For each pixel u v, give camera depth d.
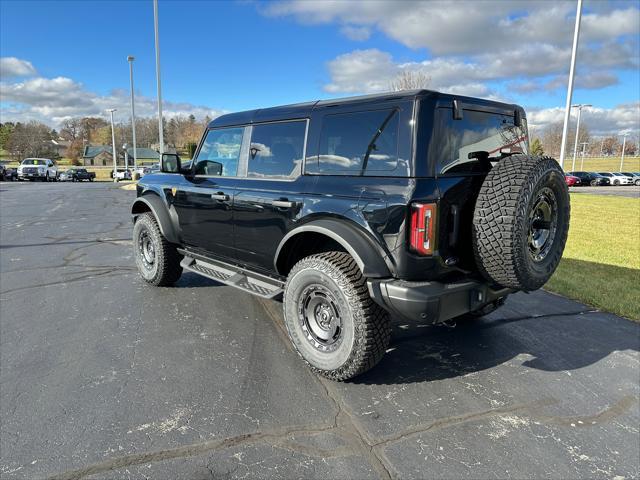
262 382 3.14
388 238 2.79
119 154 101.88
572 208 17.89
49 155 107.25
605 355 3.67
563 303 5.02
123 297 5.00
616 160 102.94
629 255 7.85
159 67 20.41
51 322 4.22
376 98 3.04
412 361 3.54
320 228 3.09
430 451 2.43
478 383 3.19
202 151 4.64
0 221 11.19
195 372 3.27
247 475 2.22
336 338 3.11
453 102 2.98
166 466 2.27
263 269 3.94
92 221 11.36
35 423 2.62
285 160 3.64
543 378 3.28
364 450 2.43
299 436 2.54
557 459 2.38
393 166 2.86
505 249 2.76
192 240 4.69
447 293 2.80
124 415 2.71
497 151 3.38
